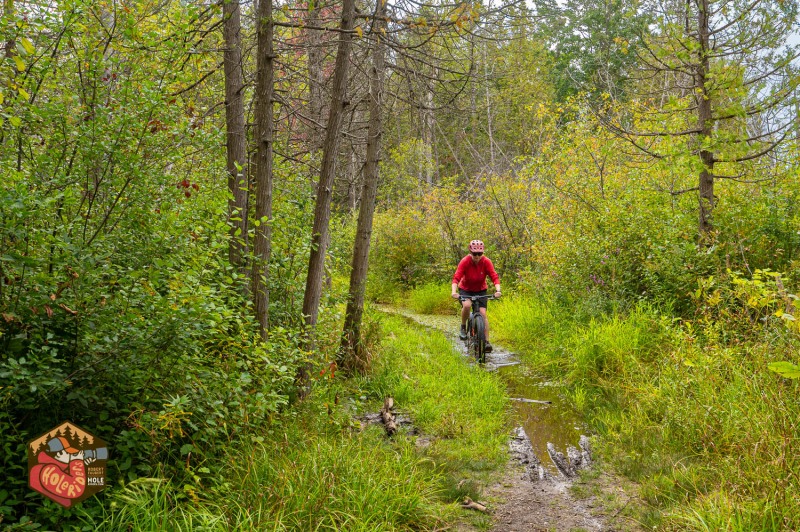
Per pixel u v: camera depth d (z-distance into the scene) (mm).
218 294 4641
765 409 4547
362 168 7676
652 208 8969
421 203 16578
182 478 3934
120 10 4520
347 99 6117
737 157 7285
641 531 4027
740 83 7129
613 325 7656
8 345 3402
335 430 5289
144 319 3748
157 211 4375
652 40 7797
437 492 4539
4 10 4121
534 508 4410
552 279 10586
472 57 6160
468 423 5980
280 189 7504
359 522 3654
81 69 4590
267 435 4684
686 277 7520
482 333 8305
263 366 4809
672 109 8055
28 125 4328
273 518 3596
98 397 3643
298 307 6504
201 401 4035
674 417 5363
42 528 3217
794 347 4719
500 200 14523
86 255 3639
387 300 15133
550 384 7543
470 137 21219
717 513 3664
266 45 5688
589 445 5500
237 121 5969
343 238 13461
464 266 9000
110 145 4066
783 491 3539
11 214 3316
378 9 5625
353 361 7312
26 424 3617
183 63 4961
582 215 10234
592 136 10906
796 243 7422
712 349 5590
